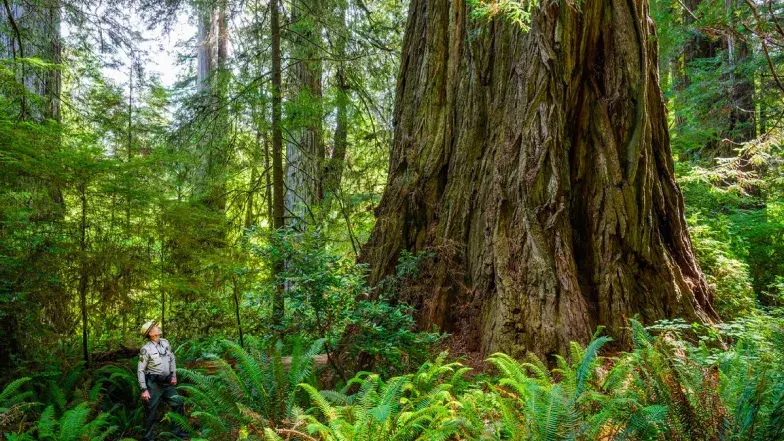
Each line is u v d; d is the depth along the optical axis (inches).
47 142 270.5
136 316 300.8
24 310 246.7
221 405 185.6
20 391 242.1
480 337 243.4
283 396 188.4
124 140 418.0
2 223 242.7
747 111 458.9
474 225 267.9
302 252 227.9
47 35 405.7
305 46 425.4
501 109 273.0
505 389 200.1
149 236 296.0
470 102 284.8
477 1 217.2
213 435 178.4
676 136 500.7
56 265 258.4
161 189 333.4
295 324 225.9
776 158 404.2
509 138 261.7
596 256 248.2
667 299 242.5
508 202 253.1
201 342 324.5
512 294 234.1
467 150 280.5
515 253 241.9
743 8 392.8
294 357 199.5
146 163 287.0
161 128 422.6
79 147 279.4
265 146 431.8
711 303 271.1
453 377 194.1
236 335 329.7
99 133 359.9
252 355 208.7
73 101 426.3
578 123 264.8
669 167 275.1
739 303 282.0
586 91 266.2
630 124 257.6
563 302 228.1
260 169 494.0
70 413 198.1
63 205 273.7
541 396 156.3
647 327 213.6
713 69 486.6
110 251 276.5
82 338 299.0
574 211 258.5
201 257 306.7
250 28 432.5
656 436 134.5
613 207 248.5
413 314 262.4
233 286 328.5
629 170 251.6
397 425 155.7
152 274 284.5
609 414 138.3
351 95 460.8
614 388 162.1
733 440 128.9
